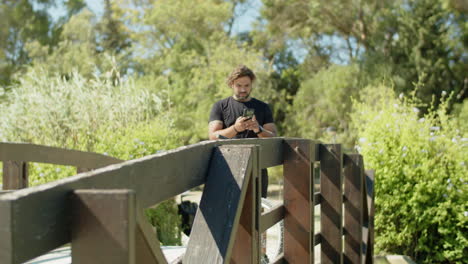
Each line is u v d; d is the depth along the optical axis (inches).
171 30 896.9
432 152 209.2
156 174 46.9
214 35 815.7
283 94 788.0
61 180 33.9
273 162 84.8
